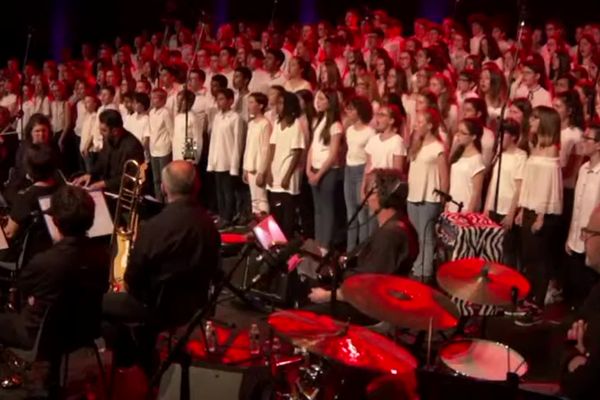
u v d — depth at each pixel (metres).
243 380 4.62
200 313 4.42
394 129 7.30
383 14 11.29
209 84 10.30
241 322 6.29
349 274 5.06
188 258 4.90
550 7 13.13
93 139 10.18
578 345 3.77
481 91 8.01
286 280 6.18
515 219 6.67
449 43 10.48
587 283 6.54
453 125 7.95
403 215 5.06
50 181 5.89
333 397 4.45
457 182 6.95
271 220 5.58
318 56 10.49
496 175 6.82
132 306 4.93
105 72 11.18
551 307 6.75
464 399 3.32
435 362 4.86
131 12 15.61
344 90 8.27
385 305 4.16
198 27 12.04
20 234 5.88
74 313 4.54
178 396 4.82
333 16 15.15
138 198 6.11
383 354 3.79
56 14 15.85
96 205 5.96
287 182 7.88
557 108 6.98
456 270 4.84
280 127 7.96
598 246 3.71
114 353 5.12
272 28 11.45
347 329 3.95
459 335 5.74
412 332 5.86
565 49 9.72
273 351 5.55
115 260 5.73
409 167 7.41
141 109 9.48
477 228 5.71
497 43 9.84
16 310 5.88
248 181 8.47
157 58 11.80
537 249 6.52
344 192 7.79
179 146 9.13
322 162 7.79
